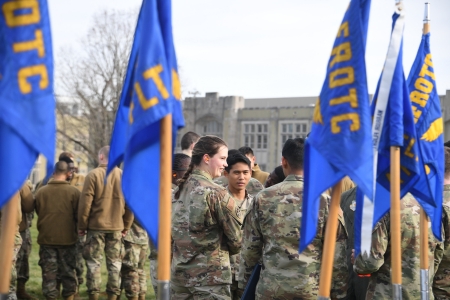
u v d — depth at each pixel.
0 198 3.08
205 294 5.61
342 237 4.91
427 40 4.94
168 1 3.69
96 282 8.89
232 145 58.06
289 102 60.03
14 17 3.16
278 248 4.89
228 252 5.76
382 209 4.45
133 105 3.55
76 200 9.04
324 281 3.72
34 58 3.16
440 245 5.74
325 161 3.83
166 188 3.54
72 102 47.41
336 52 3.88
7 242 3.11
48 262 8.93
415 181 4.46
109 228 8.88
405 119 4.45
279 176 6.61
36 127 3.13
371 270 4.98
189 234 5.66
